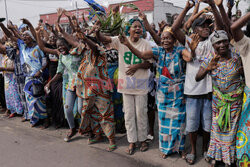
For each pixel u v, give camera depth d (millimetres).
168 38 2764
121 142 3580
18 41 4398
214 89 2566
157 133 3887
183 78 2906
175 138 2986
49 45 4422
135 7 3164
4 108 5656
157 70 3006
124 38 2793
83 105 3391
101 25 3150
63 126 4371
